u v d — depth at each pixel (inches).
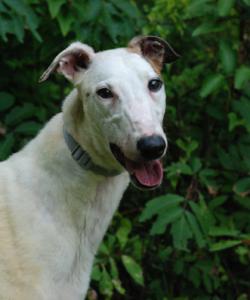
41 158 175.6
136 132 156.2
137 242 244.8
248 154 234.8
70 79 173.8
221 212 241.9
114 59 167.0
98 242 180.7
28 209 171.6
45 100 260.4
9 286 169.3
